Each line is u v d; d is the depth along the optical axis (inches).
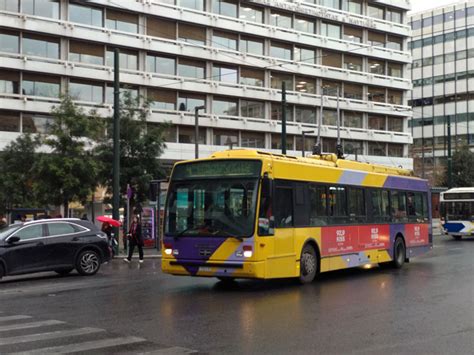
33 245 624.1
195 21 1958.7
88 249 674.8
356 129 2396.7
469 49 3385.8
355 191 640.4
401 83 2566.4
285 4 2194.9
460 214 1380.4
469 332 334.3
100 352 288.5
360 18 2429.9
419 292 498.3
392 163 2509.8
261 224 483.8
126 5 1813.5
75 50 1743.4
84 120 979.9
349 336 323.6
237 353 285.7
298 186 542.3
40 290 544.4
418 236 776.3
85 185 965.8
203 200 502.9
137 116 1189.7
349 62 2426.2
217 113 2043.6
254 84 2138.3
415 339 316.2
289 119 2247.8
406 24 2640.3
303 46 2271.2
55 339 319.6
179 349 293.3
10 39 1633.9
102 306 436.1
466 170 2466.8
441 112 3481.8
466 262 788.6
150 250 1072.8
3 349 296.8
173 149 1903.3
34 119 1658.5
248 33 2090.3
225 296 478.6
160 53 1909.4
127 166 1129.4
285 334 328.5
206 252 491.2
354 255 623.8
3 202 1201.4
